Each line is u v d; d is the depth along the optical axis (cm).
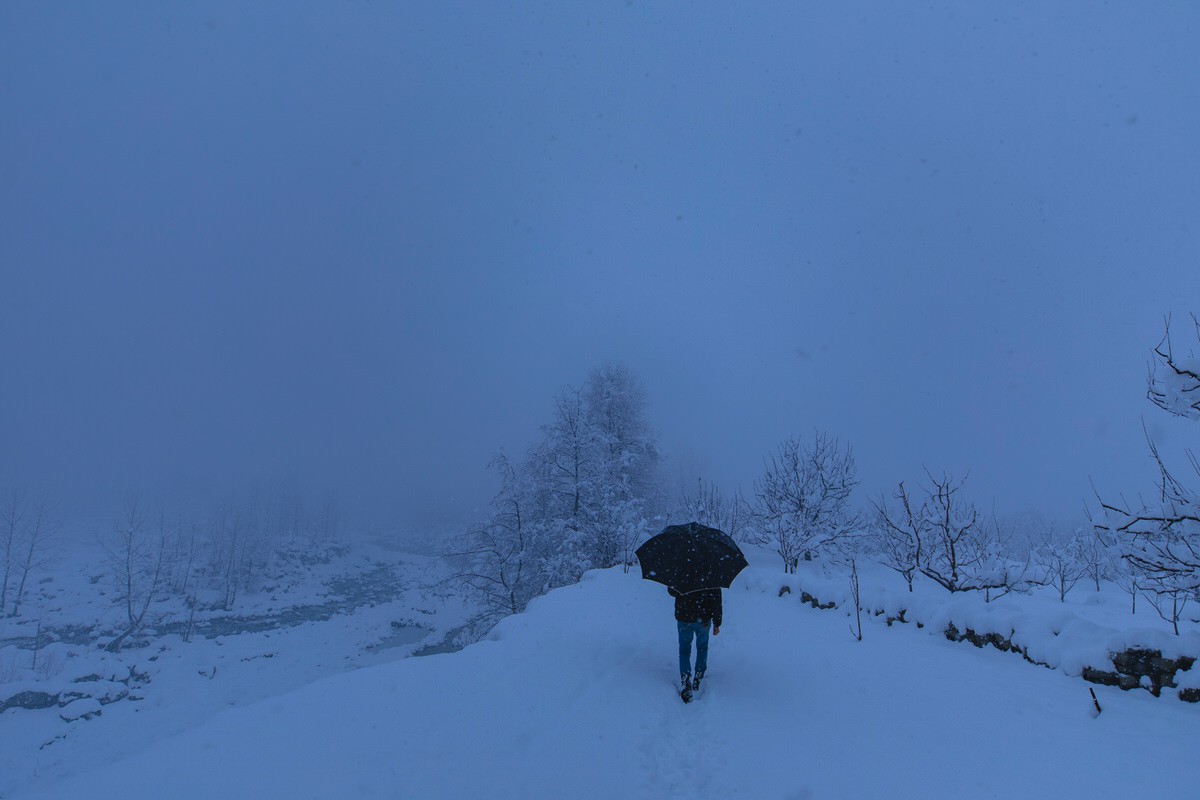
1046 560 1263
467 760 396
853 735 462
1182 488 567
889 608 832
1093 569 1160
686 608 572
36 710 2367
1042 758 411
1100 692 529
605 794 376
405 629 4109
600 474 2483
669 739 473
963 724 475
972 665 625
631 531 2088
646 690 568
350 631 3988
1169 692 509
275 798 329
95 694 2525
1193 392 543
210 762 357
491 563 2488
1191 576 584
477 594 2508
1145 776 378
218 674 3023
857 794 374
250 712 427
